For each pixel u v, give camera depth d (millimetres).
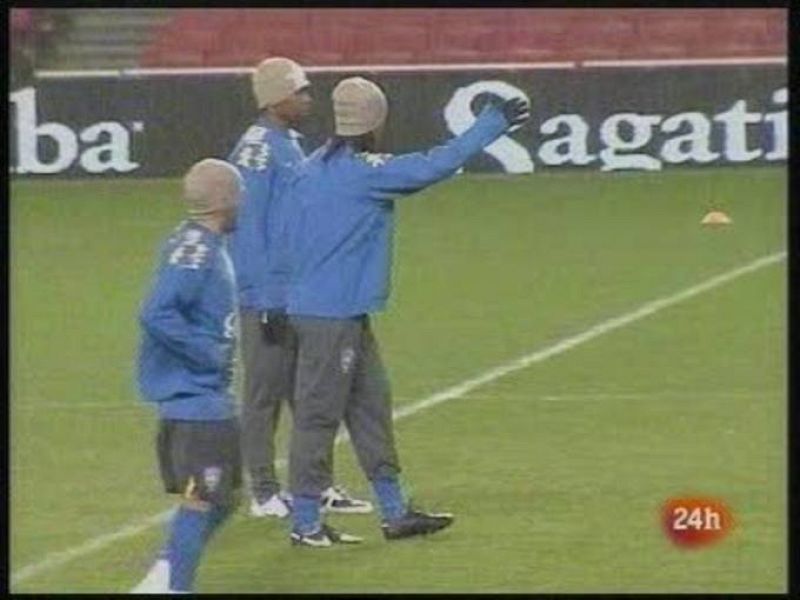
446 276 65312
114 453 46562
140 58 89000
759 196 77562
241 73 80625
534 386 52750
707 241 70250
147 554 39812
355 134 36219
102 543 40531
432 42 89938
